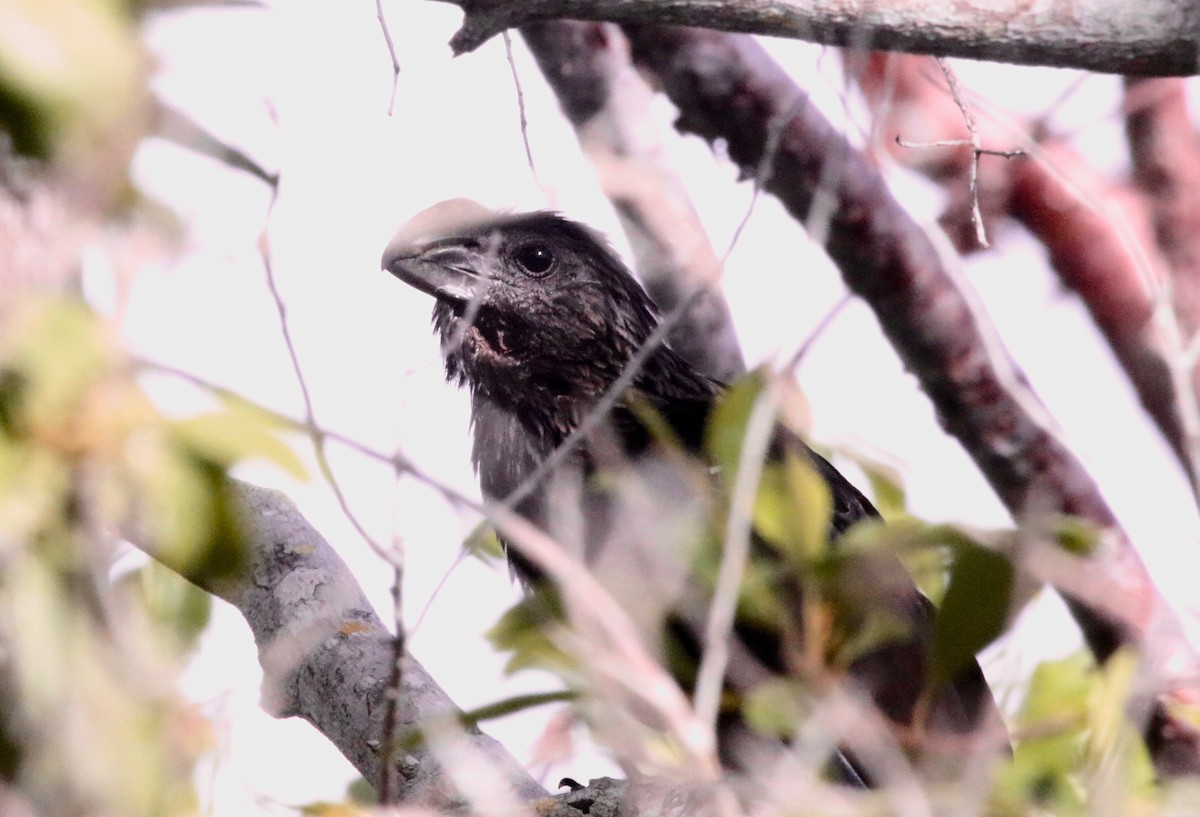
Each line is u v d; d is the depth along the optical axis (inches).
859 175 494.0
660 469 390.6
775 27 341.7
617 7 336.5
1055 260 533.3
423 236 487.8
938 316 502.3
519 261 482.3
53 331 175.2
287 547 430.3
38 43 162.2
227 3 179.0
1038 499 453.1
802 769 268.4
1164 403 502.6
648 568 344.8
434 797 369.4
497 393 483.5
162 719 194.5
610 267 484.7
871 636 308.0
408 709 392.2
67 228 179.5
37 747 185.9
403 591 249.9
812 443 383.2
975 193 388.8
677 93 498.0
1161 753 360.5
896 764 272.4
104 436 178.4
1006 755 313.3
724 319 489.4
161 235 188.2
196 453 184.2
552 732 321.1
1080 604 372.8
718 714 341.4
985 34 344.5
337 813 289.9
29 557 179.6
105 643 190.9
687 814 305.6
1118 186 551.5
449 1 332.5
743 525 279.9
